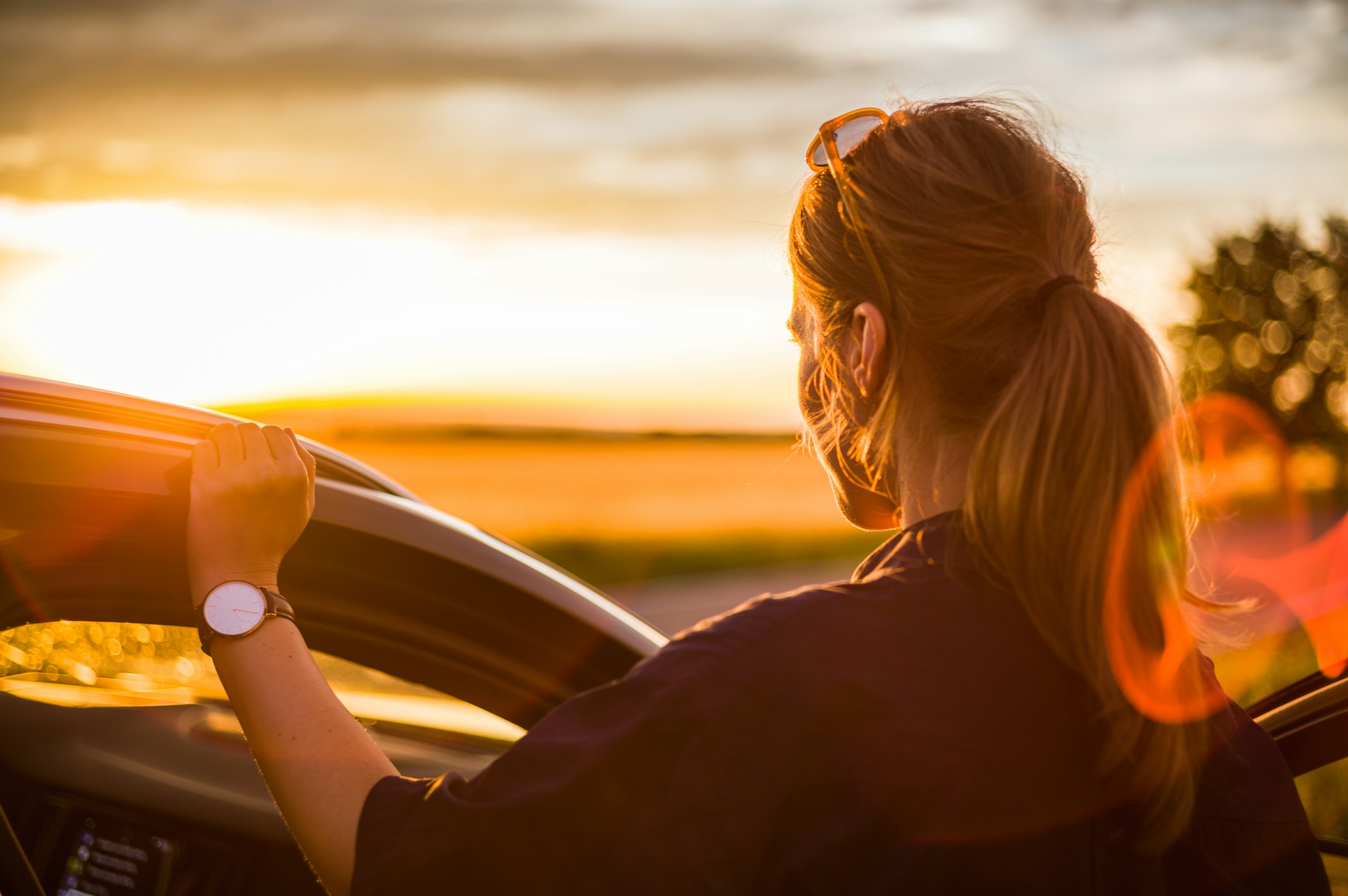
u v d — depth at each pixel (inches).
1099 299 34.4
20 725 59.8
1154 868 33.6
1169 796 33.2
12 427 41.6
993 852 31.1
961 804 31.1
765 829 31.0
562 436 1595.7
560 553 823.7
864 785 31.1
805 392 41.8
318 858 33.9
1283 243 1330.0
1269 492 1198.3
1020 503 32.4
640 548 849.5
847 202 37.2
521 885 31.4
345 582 52.0
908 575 34.1
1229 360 1317.7
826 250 38.7
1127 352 33.6
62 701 61.7
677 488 1251.8
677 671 32.6
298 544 50.3
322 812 34.2
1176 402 34.8
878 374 36.8
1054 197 36.2
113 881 58.0
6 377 43.6
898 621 33.0
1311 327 1307.8
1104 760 32.5
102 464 42.8
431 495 1145.4
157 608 47.2
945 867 30.7
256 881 57.6
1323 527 865.5
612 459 1640.0
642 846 31.1
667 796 31.3
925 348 35.7
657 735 31.7
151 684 64.3
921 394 36.1
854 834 30.8
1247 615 38.4
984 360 34.9
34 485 41.9
